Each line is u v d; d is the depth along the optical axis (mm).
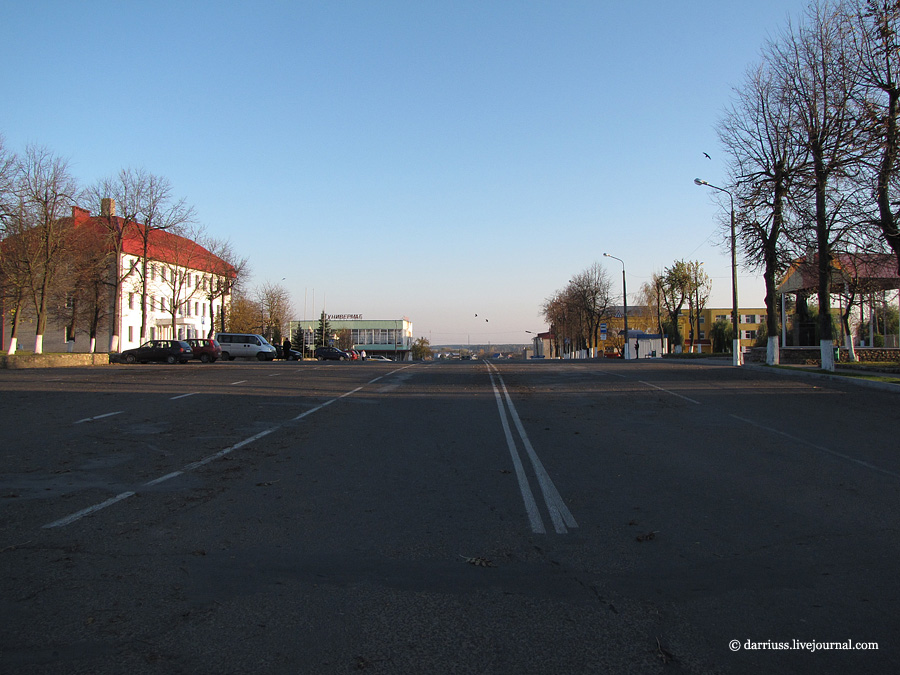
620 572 4973
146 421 13305
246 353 49844
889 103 20438
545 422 13469
